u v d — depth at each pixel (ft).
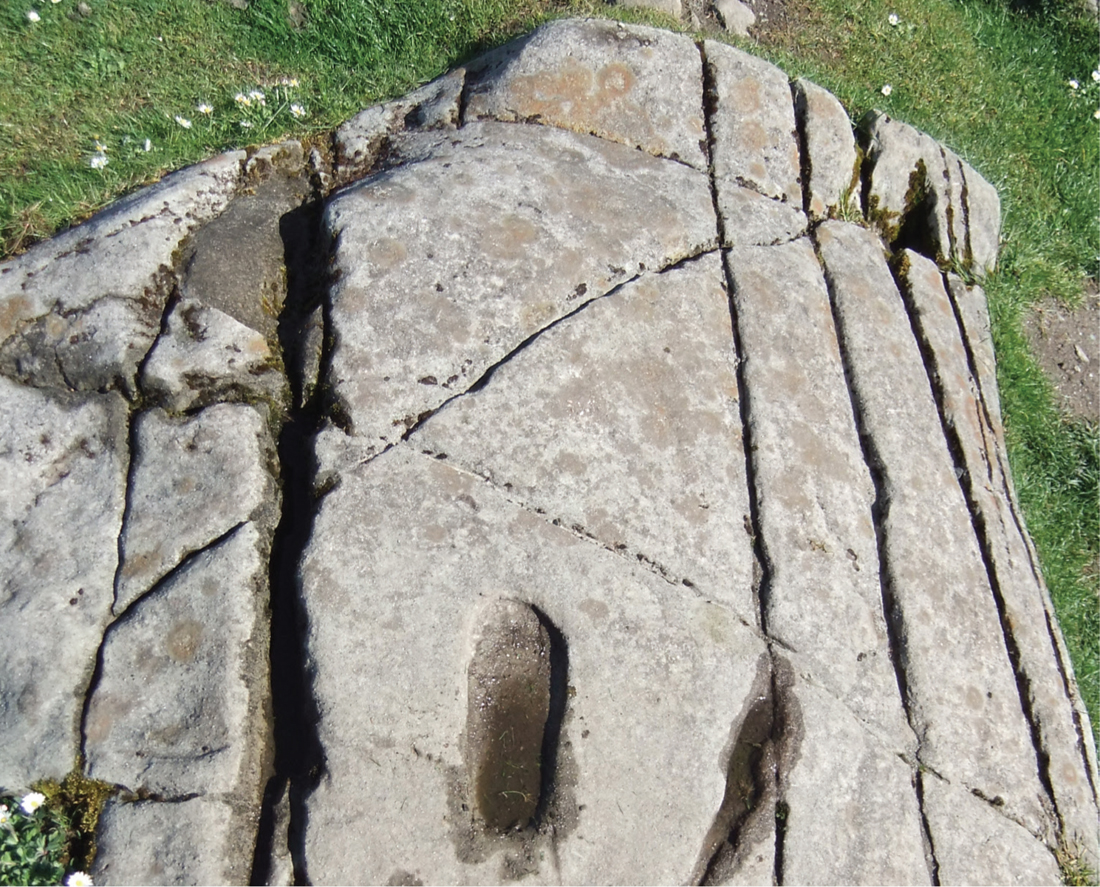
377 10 13.35
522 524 8.15
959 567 9.49
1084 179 16.37
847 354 10.35
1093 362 14.56
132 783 7.36
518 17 13.75
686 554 8.38
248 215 10.38
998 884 8.09
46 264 9.66
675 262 10.25
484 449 8.43
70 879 6.97
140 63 12.57
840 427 9.75
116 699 7.59
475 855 7.20
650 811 7.48
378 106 11.85
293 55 13.10
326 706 7.38
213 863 7.07
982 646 9.17
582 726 7.60
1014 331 13.71
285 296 9.71
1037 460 13.32
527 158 10.62
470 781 7.51
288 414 8.84
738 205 11.09
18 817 7.31
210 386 8.89
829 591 8.64
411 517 8.03
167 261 9.68
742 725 7.95
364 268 9.20
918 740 8.41
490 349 8.94
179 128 12.01
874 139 12.64
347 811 7.14
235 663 7.63
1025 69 17.35
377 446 8.35
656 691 7.78
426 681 7.53
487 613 7.91
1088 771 9.23
